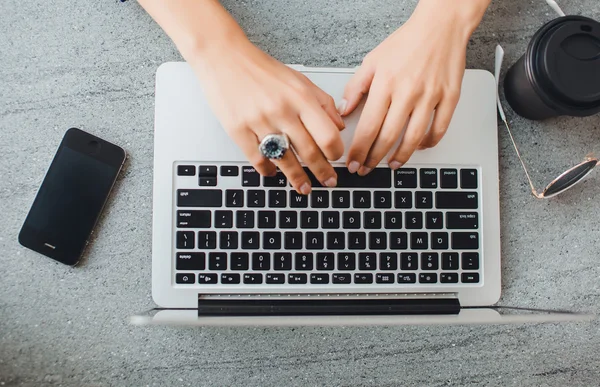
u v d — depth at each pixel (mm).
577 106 609
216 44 577
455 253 643
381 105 579
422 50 588
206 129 626
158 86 626
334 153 542
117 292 660
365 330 676
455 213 643
